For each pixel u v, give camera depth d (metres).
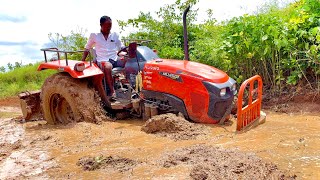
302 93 7.66
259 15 8.57
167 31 11.48
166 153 4.79
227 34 8.78
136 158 4.71
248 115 5.83
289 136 5.11
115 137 5.87
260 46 8.01
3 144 5.97
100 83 7.15
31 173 4.59
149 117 6.75
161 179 3.93
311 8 8.09
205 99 6.05
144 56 7.29
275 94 8.05
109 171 4.35
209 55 9.27
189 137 5.52
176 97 6.37
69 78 7.15
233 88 6.25
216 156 4.39
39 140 6.02
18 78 13.73
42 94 7.41
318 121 6.23
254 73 8.62
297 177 3.76
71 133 6.25
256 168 3.93
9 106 10.41
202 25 11.53
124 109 7.14
